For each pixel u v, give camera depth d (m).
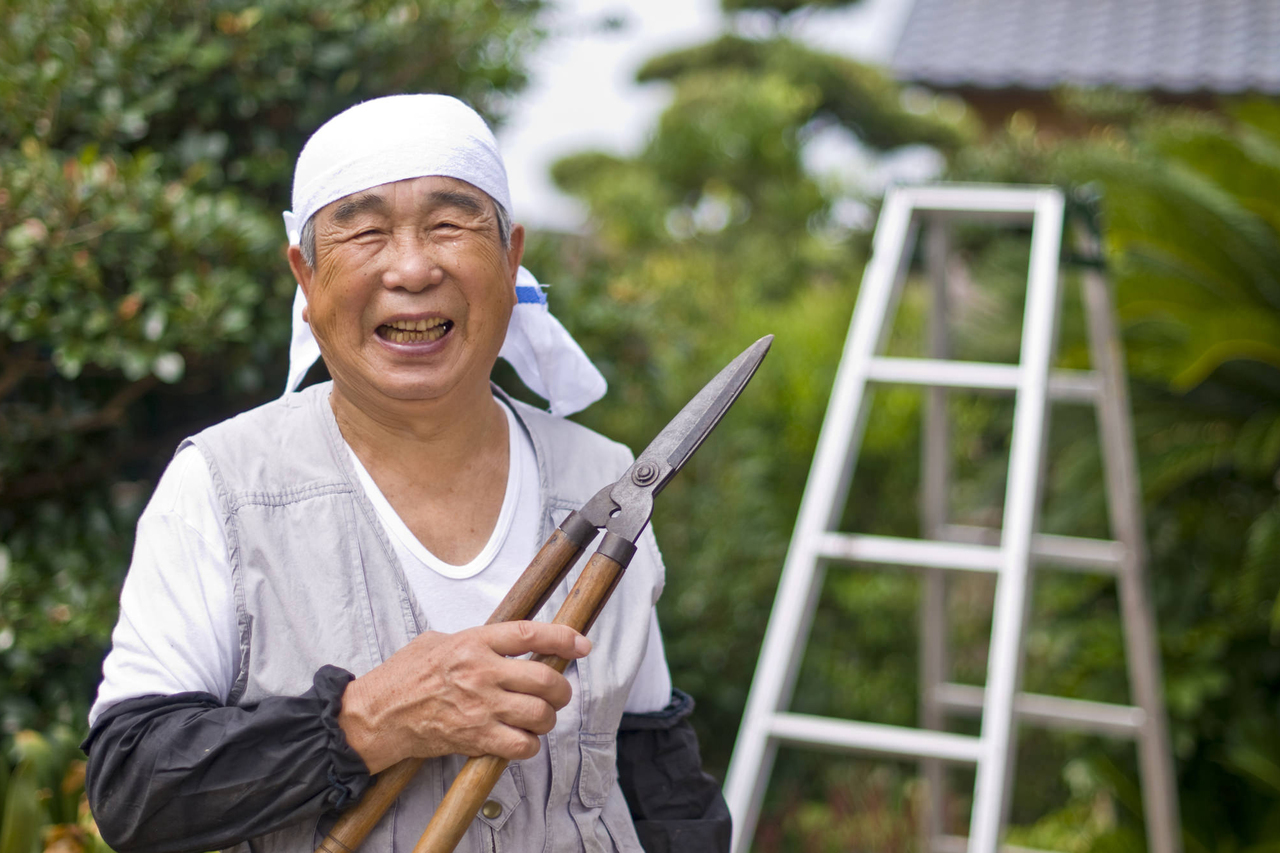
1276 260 3.63
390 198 1.13
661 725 1.35
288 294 2.42
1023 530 2.13
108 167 2.18
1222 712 3.71
